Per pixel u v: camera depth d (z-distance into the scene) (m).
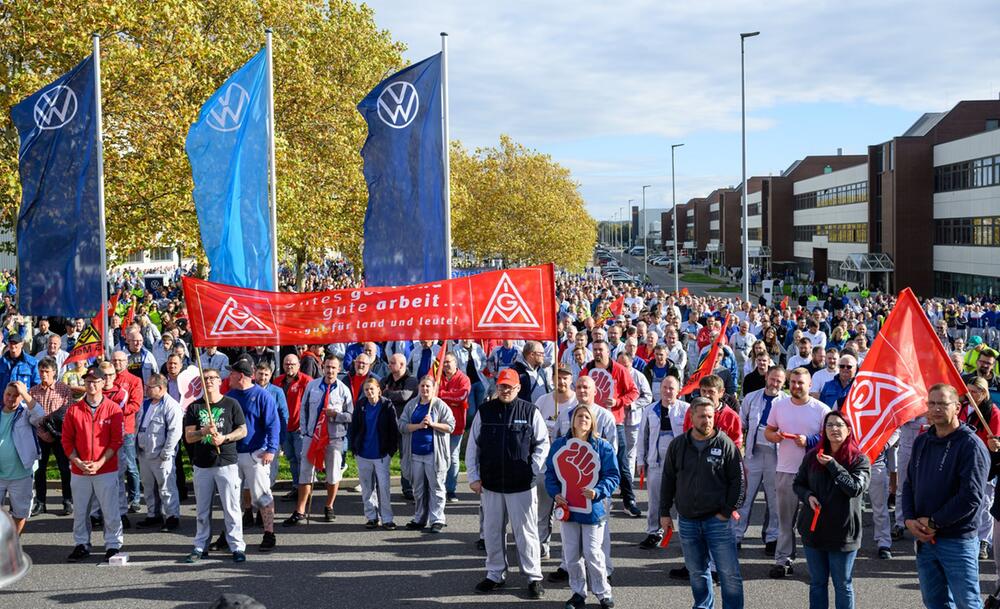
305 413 11.13
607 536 8.71
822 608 7.36
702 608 7.70
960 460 6.72
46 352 14.79
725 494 7.48
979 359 10.43
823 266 88.69
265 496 9.97
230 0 26.73
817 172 99.56
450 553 9.87
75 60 19.67
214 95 14.60
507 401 8.65
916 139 62.69
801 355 15.09
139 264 68.00
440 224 13.80
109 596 8.51
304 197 29.55
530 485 8.52
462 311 10.07
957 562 6.73
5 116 19.48
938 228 62.12
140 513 11.65
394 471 13.41
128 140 21.09
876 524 9.58
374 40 36.47
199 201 14.59
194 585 8.82
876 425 8.66
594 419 8.30
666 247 191.25
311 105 30.34
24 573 3.93
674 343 16.12
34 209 13.49
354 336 10.23
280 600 8.40
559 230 63.56
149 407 10.81
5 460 10.12
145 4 20.66
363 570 9.27
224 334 10.08
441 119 13.73
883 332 8.69
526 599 8.41
